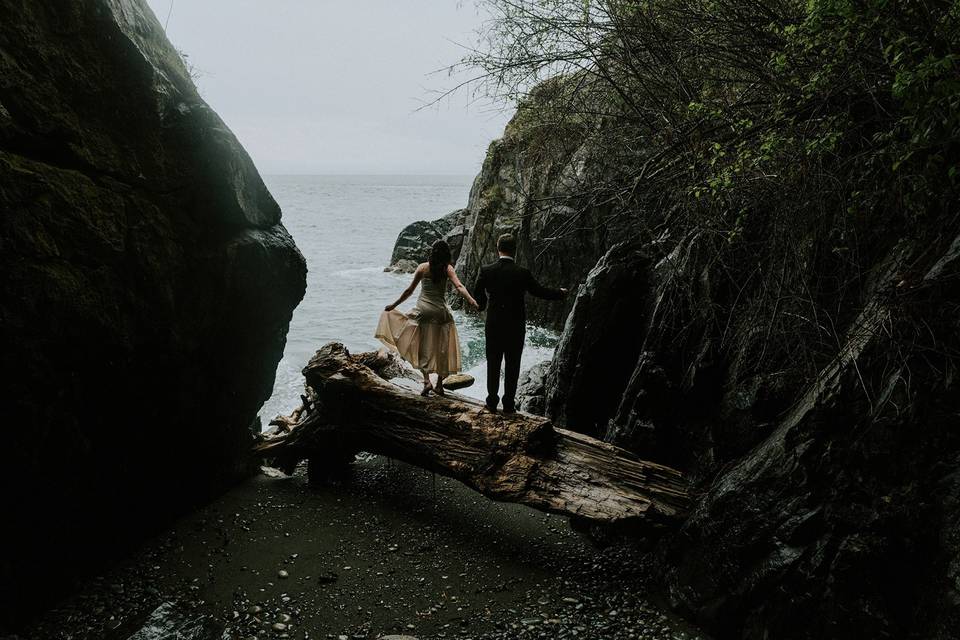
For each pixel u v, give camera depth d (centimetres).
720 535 461
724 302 583
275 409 1108
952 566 336
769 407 515
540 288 590
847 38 397
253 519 628
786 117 473
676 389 614
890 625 362
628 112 632
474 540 604
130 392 520
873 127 454
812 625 394
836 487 409
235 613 478
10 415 421
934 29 334
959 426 363
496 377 598
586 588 520
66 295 446
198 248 564
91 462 495
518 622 471
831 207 476
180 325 553
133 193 504
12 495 434
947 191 390
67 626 452
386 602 498
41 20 432
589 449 584
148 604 483
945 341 375
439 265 622
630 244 734
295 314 1898
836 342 455
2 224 405
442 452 599
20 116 420
